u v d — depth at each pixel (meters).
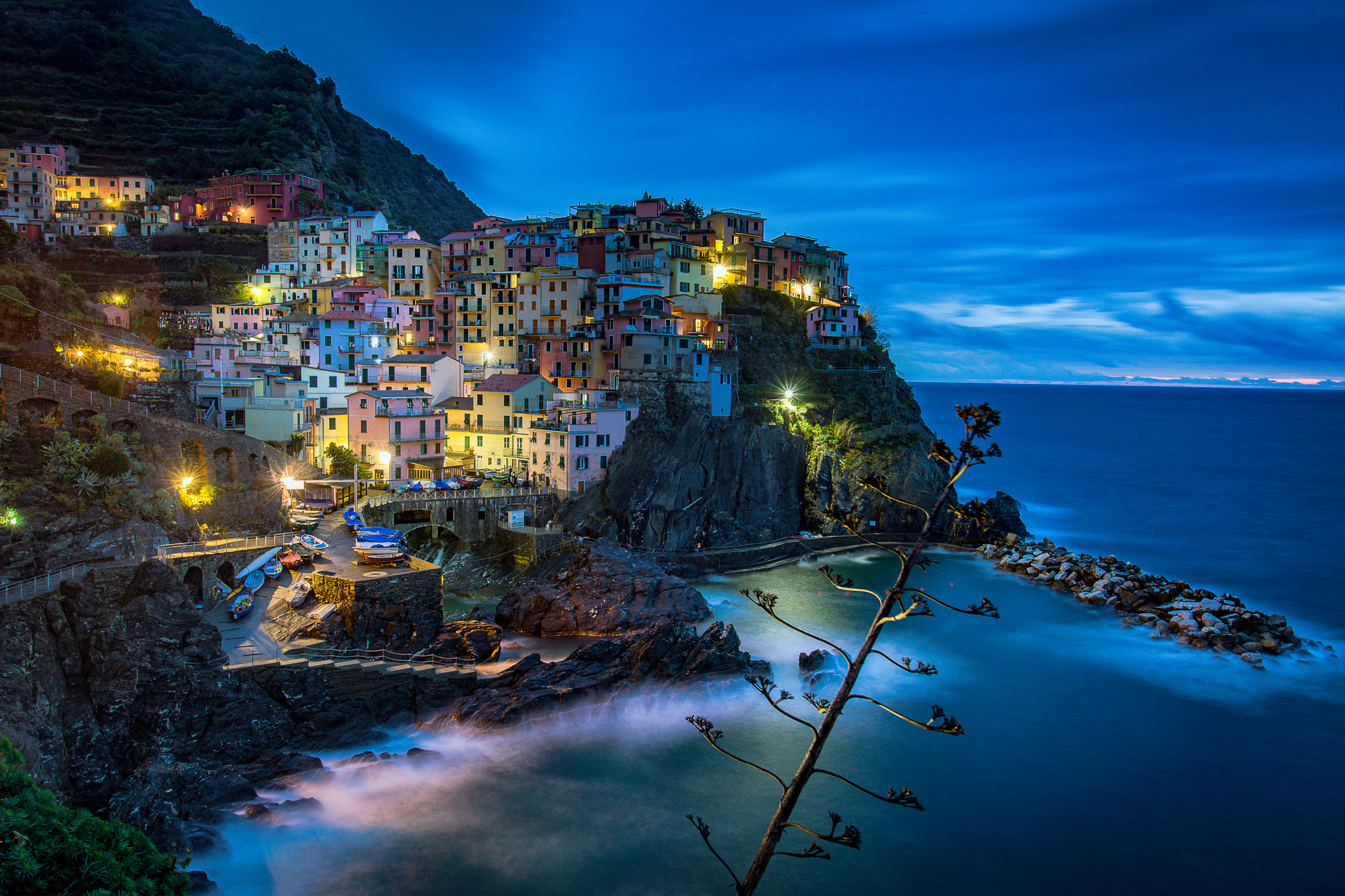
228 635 57.72
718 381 116.62
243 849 43.31
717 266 145.62
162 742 48.56
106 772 47.12
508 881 43.69
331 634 59.03
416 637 62.81
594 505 102.00
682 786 53.03
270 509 77.75
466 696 59.06
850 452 117.69
